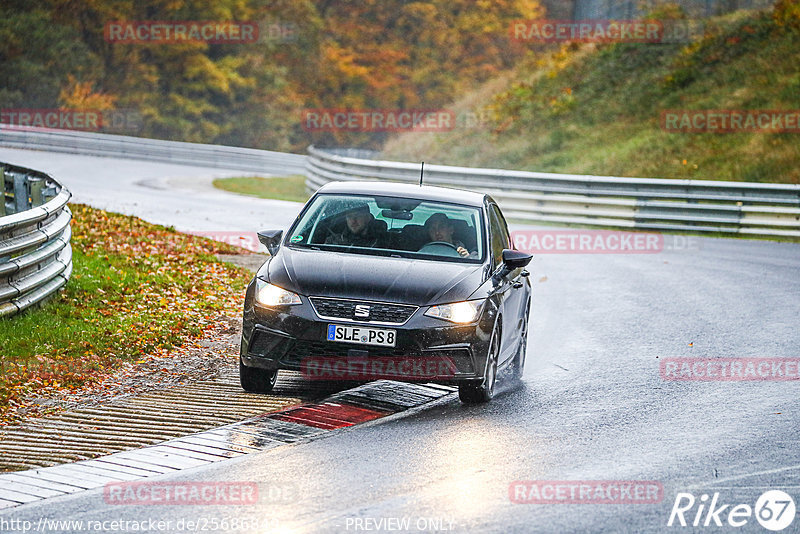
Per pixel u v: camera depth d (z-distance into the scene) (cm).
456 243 3253
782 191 8269
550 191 9106
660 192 8675
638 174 11475
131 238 6138
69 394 3112
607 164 11981
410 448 2591
